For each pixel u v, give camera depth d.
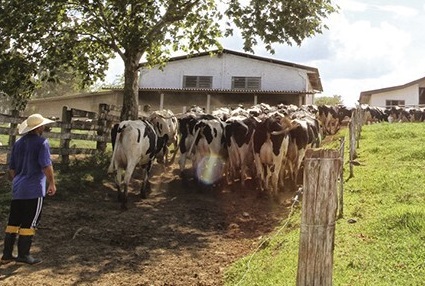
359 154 12.23
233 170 10.47
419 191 7.80
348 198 7.98
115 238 7.03
